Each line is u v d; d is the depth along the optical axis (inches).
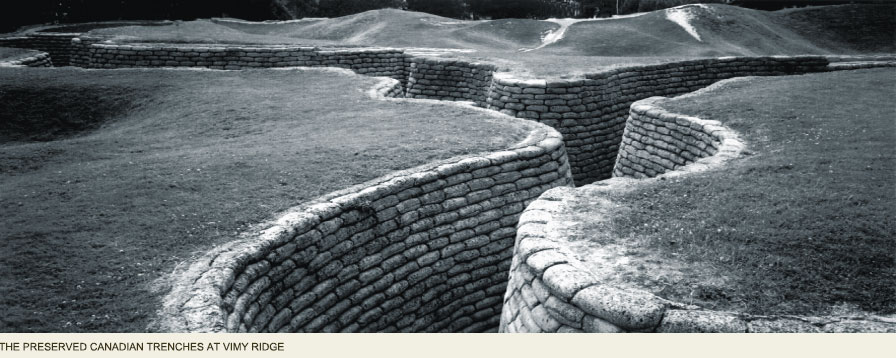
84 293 195.5
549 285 197.3
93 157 358.9
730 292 186.2
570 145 563.2
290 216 246.8
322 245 249.6
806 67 711.1
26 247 224.4
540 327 199.0
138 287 198.7
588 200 260.8
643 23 1434.5
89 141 401.4
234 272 207.8
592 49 1237.7
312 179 294.7
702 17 1405.0
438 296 295.1
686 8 1448.1
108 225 243.8
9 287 197.9
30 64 777.6
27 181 306.7
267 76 629.0
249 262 217.5
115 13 1593.3
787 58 711.7
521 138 372.8
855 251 208.5
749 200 255.9
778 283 190.7
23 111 529.0
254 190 281.0
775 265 200.7
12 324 179.0
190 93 538.6
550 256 208.1
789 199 254.2
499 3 2175.2
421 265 288.5
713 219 236.5
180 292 194.1
